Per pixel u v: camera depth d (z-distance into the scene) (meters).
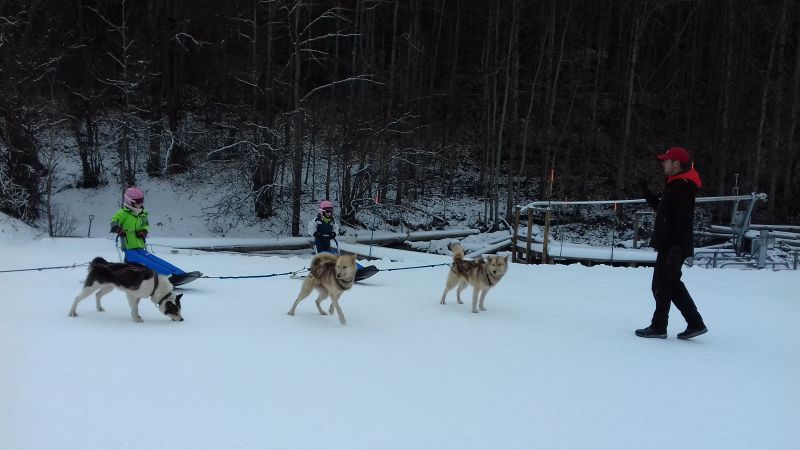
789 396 4.75
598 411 4.27
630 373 5.27
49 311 7.06
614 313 8.27
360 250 17.84
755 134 29.56
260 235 22.92
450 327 6.99
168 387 4.40
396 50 28.50
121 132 22.64
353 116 23.47
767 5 28.78
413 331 6.72
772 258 17.62
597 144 33.16
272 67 23.14
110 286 6.81
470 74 32.31
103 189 24.61
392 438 3.65
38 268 10.44
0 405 3.90
